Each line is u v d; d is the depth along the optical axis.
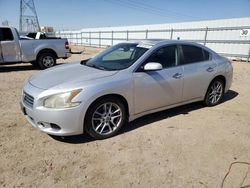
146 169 3.07
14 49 9.84
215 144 3.75
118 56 4.51
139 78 3.99
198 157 3.37
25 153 3.37
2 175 2.89
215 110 5.31
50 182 2.80
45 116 3.40
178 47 4.71
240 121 4.71
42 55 10.66
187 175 2.98
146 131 4.12
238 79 9.33
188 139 3.88
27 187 2.71
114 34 29.98
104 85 3.62
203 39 19.05
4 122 4.39
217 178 2.94
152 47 4.33
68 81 3.61
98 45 34.00
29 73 9.72
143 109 4.20
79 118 3.48
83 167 3.09
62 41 11.09
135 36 26.36
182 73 4.61
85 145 3.61
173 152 3.48
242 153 3.52
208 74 5.12
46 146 3.57
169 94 4.48
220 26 17.84
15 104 5.47
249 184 2.84
